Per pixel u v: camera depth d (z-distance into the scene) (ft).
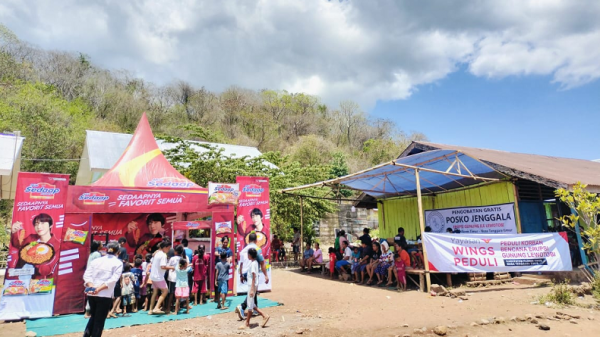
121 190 32.09
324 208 70.18
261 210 36.63
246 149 89.25
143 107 173.37
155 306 28.09
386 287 36.22
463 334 19.62
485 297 29.58
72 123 104.37
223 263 29.40
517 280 36.09
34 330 23.36
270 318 24.91
